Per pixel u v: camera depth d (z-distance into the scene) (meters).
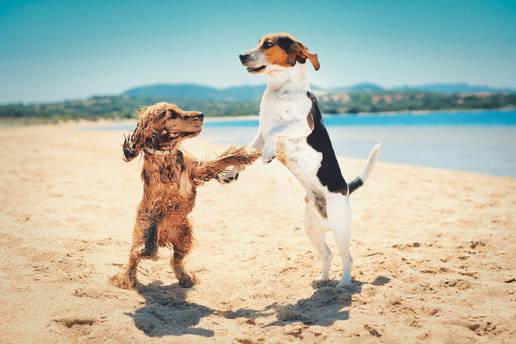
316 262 5.77
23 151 19.38
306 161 4.72
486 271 5.25
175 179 4.51
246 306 4.48
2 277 4.66
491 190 10.24
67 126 70.50
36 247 5.69
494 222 7.37
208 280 5.15
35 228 6.67
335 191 4.79
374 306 4.28
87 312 3.93
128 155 4.48
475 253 5.94
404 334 3.67
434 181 11.62
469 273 5.11
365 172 5.33
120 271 5.15
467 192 10.10
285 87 4.57
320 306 4.39
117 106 111.44
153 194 4.54
